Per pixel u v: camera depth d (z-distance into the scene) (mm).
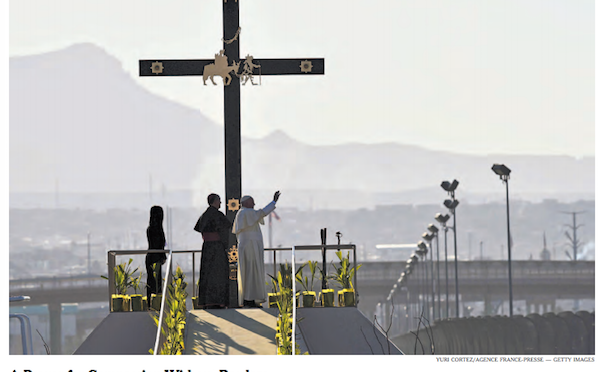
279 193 63875
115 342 56312
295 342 51969
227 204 65750
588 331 93250
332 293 61750
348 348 55781
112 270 61812
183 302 57844
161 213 63312
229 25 66875
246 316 59688
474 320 122938
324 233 63594
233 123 66312
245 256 62875
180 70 66812
